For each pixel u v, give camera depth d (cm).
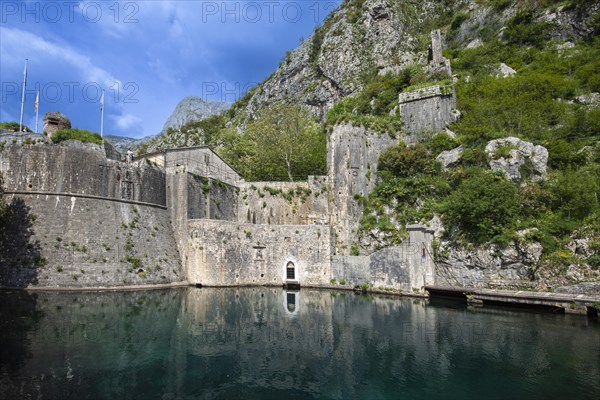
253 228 3872
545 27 6388
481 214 3128
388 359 1673
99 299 2694
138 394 1245
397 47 9144
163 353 1661
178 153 4819
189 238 3766
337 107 6600
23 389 1219
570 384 1380
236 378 1435
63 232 3139
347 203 4250
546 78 4897
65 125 4444
